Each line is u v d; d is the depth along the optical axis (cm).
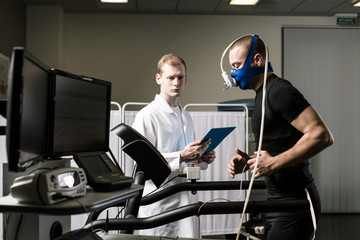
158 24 592
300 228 162
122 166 367
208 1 531
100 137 155
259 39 170
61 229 133
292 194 164
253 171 143
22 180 109
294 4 548
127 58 589
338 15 602
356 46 617
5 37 471
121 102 587
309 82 612
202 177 381
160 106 238
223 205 149
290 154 151
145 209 233
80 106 140
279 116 162
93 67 585
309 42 612
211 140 212
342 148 612
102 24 588
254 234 167
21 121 98
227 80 173
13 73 96
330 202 606
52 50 557
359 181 610
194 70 593
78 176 117
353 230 489
